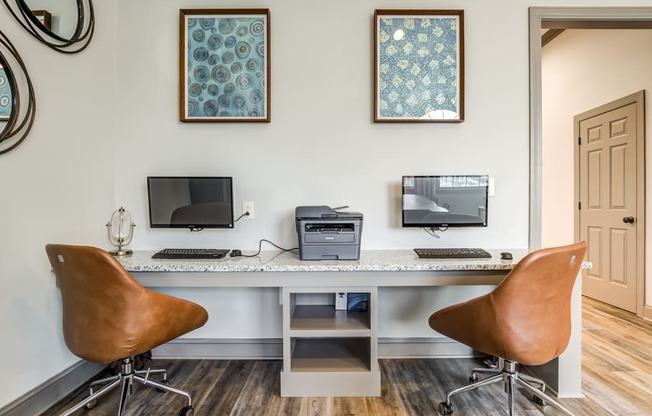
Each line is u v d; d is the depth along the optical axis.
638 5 1.99
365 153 2.05
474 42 2.04
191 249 1.92
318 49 2.04
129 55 2.05
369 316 1.73
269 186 2.06
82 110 1.79
